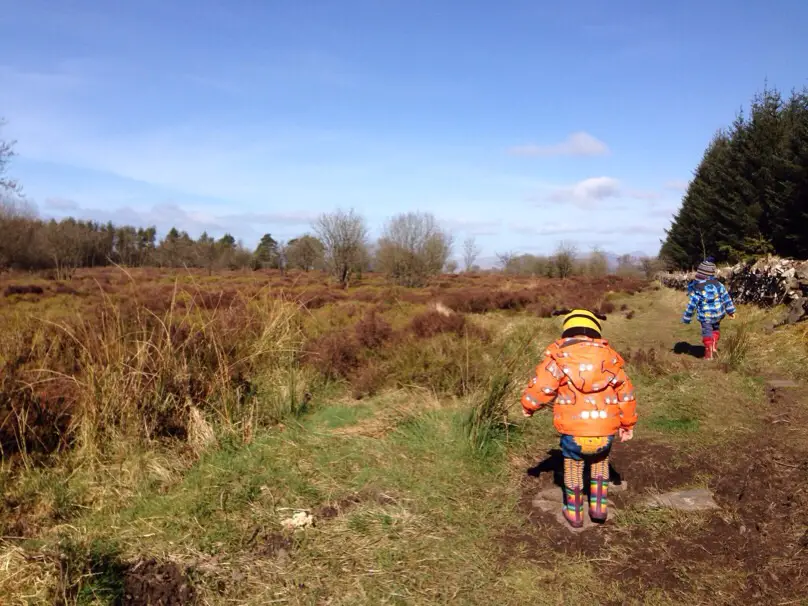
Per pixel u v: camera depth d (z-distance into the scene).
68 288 20.12
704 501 3.90
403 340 8.15
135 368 5.19
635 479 4.29
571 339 3.51
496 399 5.11
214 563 3.24
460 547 3.40
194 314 7.39
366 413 5.89
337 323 11.77
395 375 6.91
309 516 3.75
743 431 5.25
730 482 4.19
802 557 3.17
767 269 12.95
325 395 6.70
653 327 12.76
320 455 4.69
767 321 10.80
